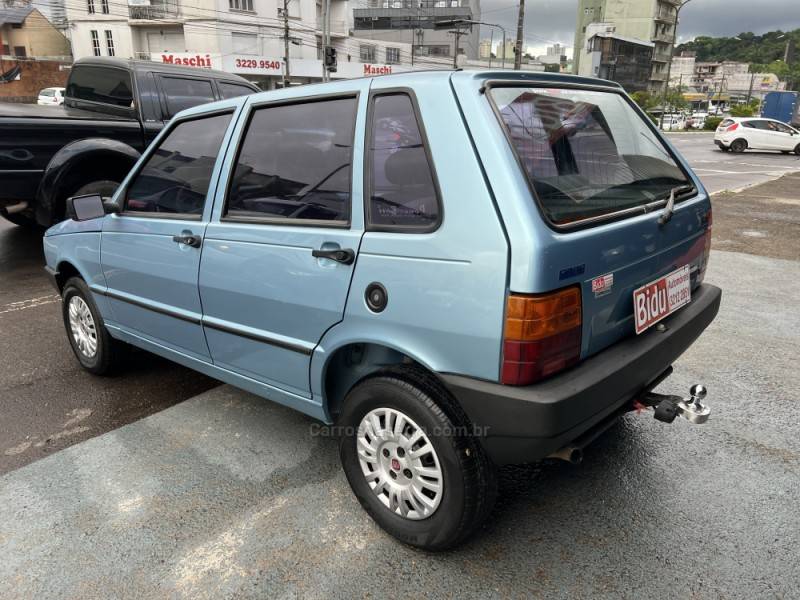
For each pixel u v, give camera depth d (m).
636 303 2.38
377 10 83.56
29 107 6.45
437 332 2.11
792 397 3.68
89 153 6.21
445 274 2.07
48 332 4.91
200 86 7.58
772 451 3.10
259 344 2.78
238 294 2.79
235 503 2.72
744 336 4.66
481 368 2.04
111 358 3.92
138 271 3.36
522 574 2.28
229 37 42.66
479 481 2.18
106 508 2.70
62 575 2.31
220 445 3.21
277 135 2.70
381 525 2.47
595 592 2.20
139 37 44.16
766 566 2.31
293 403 2.78
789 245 7.82
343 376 2.67
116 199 3.48
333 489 2.82
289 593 2.21
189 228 3.01
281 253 2.58
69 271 4.13
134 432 3.35
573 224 2.10
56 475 2.95
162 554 2.41
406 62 62.22
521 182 2.00
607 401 2.14
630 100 3.04
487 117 2.09
